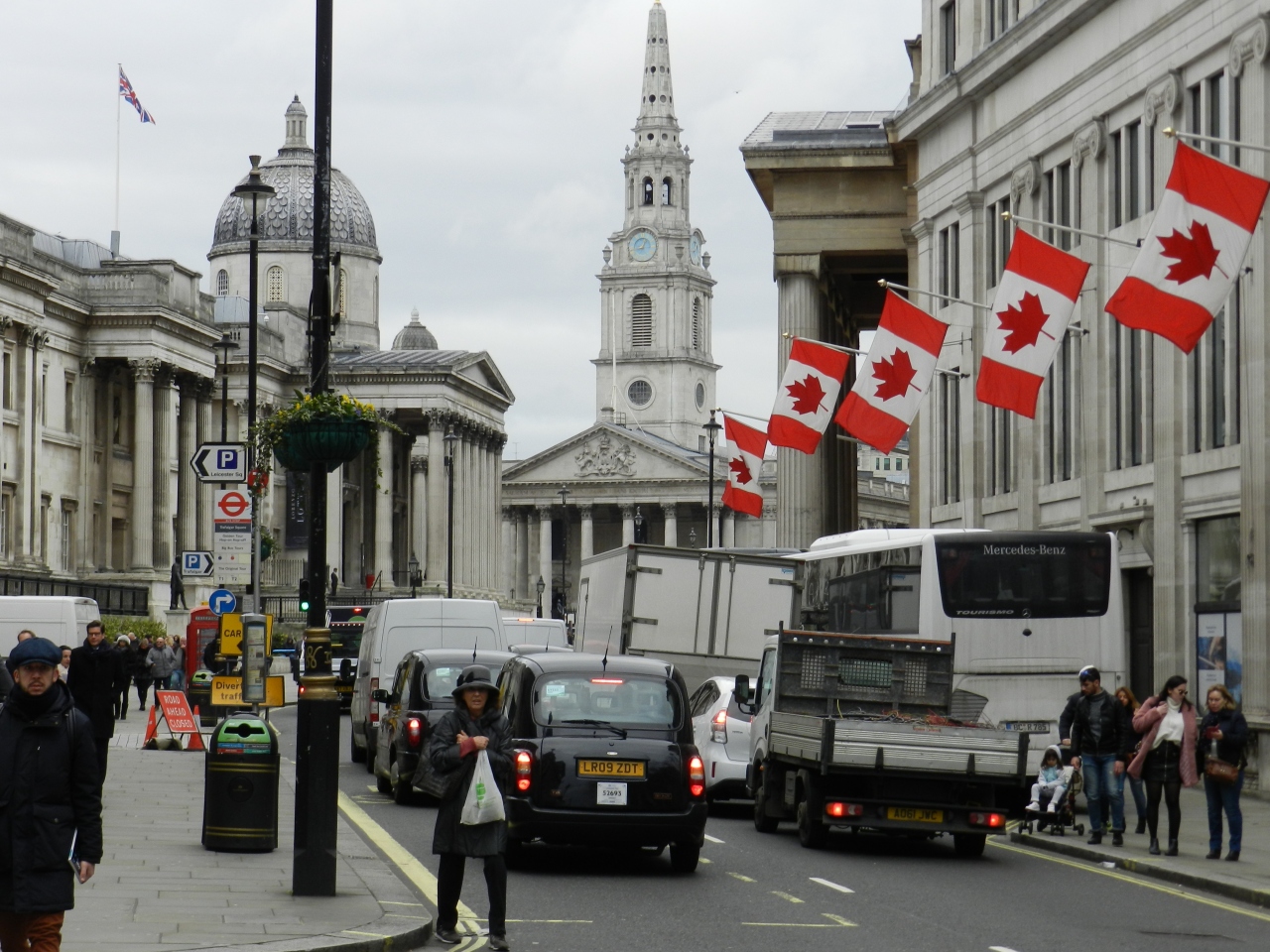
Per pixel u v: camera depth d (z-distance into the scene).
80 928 26.31
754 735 49.56
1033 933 29.59
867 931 29.23
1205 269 44.75
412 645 64.69
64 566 170.62
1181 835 47.94
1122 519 69.38
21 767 18.69
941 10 93.88
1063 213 78.06
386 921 27.83
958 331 89.12
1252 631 59.00
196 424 191.12
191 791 51.47
